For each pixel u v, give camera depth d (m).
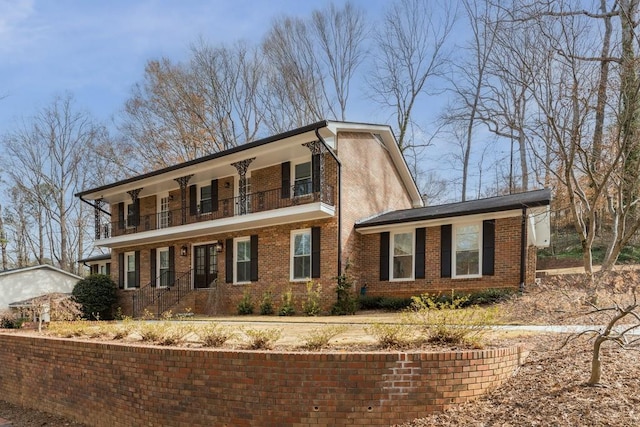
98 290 20.39
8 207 39.25
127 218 22.73
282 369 5.03
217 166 17.14
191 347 6.00
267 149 15.41
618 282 8.30
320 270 14.88
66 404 7.30
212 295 16.94
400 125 31.41
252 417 5.09
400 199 19.72
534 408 4.56
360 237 15.77
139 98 31.69
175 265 19.58
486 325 6.45
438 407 4.86
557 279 10.60
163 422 5.67
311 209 14.21
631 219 13.29
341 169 15.21
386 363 4.88
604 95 10.62
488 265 12.98
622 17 10.45
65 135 39.59
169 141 31.41
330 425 4.85
